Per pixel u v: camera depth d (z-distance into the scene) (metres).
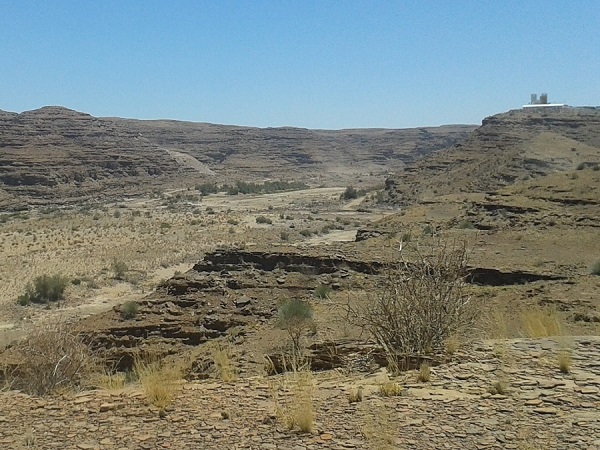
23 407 8.54
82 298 61.00
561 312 20.47
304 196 179.12
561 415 6.93
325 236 99.19
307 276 31.88
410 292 10.46
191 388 9.00
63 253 89.94
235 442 6.77
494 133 143.88
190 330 26.84
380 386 8.22
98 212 154.25
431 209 58.06
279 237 97.75
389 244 35.97
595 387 7.78
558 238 38.31
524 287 25.84
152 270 76.19
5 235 113.88
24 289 65.06
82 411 8.18
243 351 17.88
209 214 137.62
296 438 6.77
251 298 30.03
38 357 10.84
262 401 8.13
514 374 8.44
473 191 108.00
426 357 9.43
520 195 49.94
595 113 155.25
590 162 100.75
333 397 8.05
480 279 29.66
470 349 9.81
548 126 145.25
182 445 6.79
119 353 23.83
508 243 37.59
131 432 7.27
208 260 35.03
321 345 12.26
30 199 193.12
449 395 7.77
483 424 6.82
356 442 6.56
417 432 6.68
